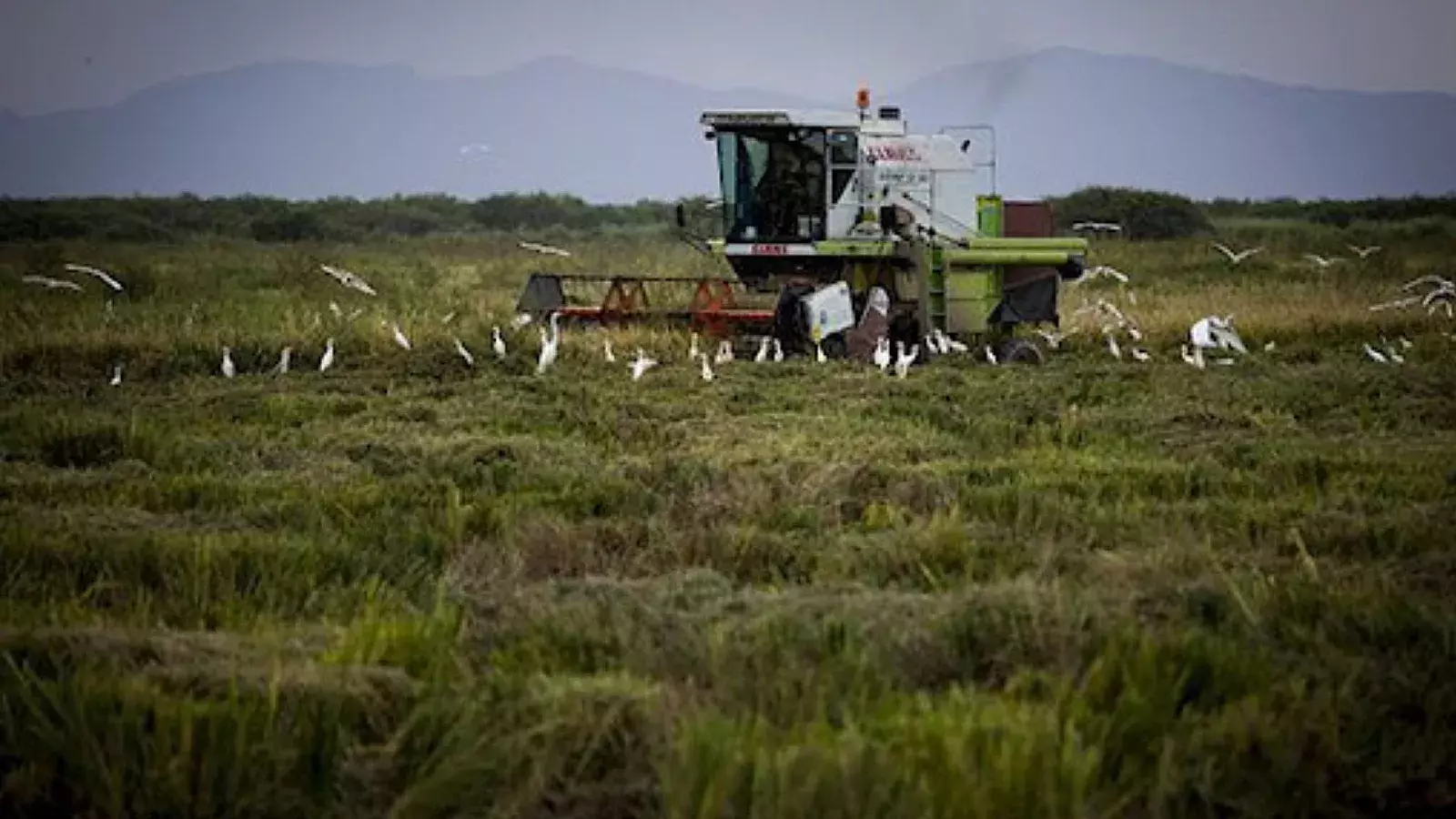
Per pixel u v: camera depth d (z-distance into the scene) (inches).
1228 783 1015.6
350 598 1428.4
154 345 3255.4
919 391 2819.9
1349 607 1330.0
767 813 932.6
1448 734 1090.1
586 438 2341.3
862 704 1076.5
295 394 2743.6
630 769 1007.0
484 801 988.6
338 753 1034.1
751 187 3742.6
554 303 3782.0
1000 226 3841.0
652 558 1589.6
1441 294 4254.4
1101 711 1111.6
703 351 3324.3
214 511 1784.0
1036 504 1792.6
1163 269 6437.0
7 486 1865.2
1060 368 3336.6
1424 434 2426.2
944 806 941.2
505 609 1360.7
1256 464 2154.3
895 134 3737.7
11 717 1040.2
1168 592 1379.2
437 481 1951.3
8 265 5669.3
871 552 1565.0
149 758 1013.8
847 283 3654.0
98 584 1429.6
